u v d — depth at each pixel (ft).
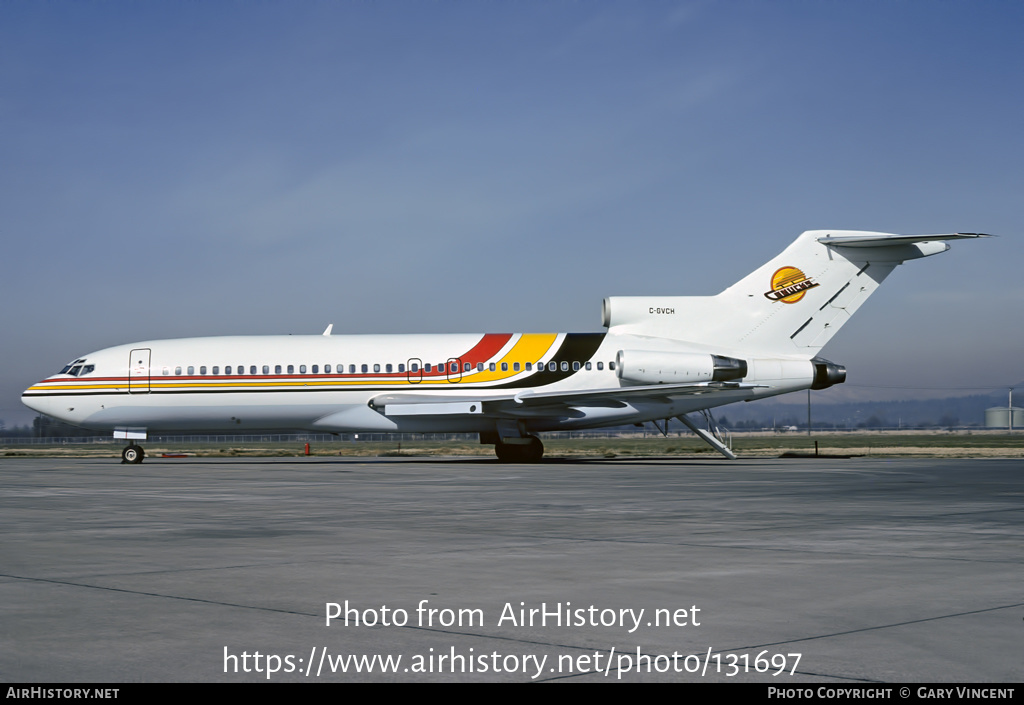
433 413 111.86
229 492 69.56
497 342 117.39
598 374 117.08
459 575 31.65
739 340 116.16
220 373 116.16
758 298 116.37
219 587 29.63
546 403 112.57
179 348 117.70
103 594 28.58
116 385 116.47
